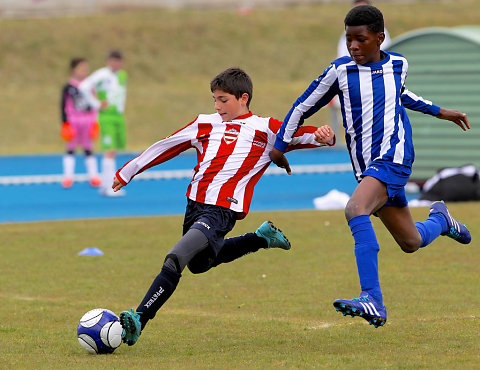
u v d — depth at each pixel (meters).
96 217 41.44
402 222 17.86
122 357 16.19
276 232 19.06
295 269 26.72
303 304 21.67
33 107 97.56
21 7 130.88
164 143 17.83
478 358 15.26
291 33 128.75
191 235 16.59
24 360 16.03
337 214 39.22
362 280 15.97
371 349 16.42
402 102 18.14
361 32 16.48
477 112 47.31
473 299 21.66
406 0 148.50
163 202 47.00
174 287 16.61
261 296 22.83
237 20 132.00
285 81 115.44
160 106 100.06
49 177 58.25
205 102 103.06
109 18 129.12
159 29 125.44
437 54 48.69
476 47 47.28
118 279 25.59
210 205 17.30
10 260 28.83
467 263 27.05
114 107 48.56
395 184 16.62
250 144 17.69
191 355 16.27
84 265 27.88
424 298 21.91
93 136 53.97
